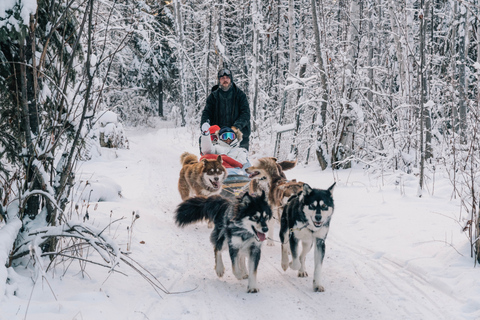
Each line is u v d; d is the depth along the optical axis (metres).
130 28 4.68
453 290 4.21
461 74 13.63
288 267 5.41
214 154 7.68
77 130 4.15
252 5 19.80
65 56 4.69
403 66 13.28
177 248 5.92
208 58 29.34
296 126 12.74
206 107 8.33
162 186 10.66
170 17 30.17
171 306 4.05
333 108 12.29
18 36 3.70
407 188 8.72
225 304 4.22
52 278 4.07
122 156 15.60
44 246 4.33
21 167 4.53
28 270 4.08
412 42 12.80
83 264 4.64
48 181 4.12
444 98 12.50
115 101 26.42
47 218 4.23
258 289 4.61
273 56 27.14
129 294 4.21
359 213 7.25
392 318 3.91
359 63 13.80
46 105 4.42
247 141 8.42
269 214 4.55
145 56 28.09
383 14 20.80
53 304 3.48
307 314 4.05
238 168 7.63
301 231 4.81
